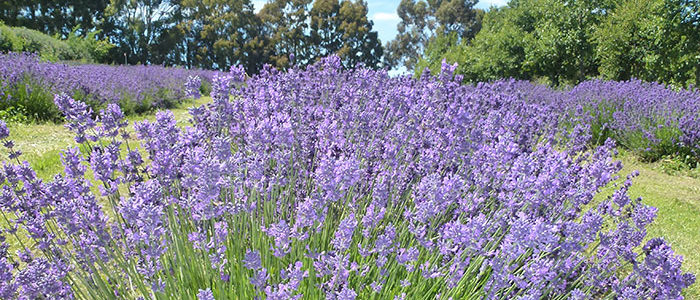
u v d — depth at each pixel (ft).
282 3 155.74
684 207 18.29
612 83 39.40
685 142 25.07
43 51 66.90
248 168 7.95
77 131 7.93
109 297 7.14
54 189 6.82
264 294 7.08
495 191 10.42
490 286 7.73
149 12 139.74
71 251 7.95
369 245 9.03
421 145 11.22
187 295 7.27
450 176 9.63
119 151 8.28
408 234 9.68
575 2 64.69
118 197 8.34
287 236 6.81
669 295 7.49
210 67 149.18
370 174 10.52
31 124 25.53
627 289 7.71
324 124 10.53
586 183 10.32
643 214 8.25
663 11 43.83
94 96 30.27
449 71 11.33
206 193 6.62
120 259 7.10
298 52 158.30
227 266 7.83
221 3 147.95
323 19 156.66
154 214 6.12
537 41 71.20
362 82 14.05
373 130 12.18
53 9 131.23
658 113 27.94
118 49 134.41
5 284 6.04
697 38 42.01
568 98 34.50
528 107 21.34
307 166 10.66
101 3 137.18
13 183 7.55
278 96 11.62
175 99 41.93
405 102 12.57
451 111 11.33
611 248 8.32
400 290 8.37
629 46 55.26
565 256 8.91
